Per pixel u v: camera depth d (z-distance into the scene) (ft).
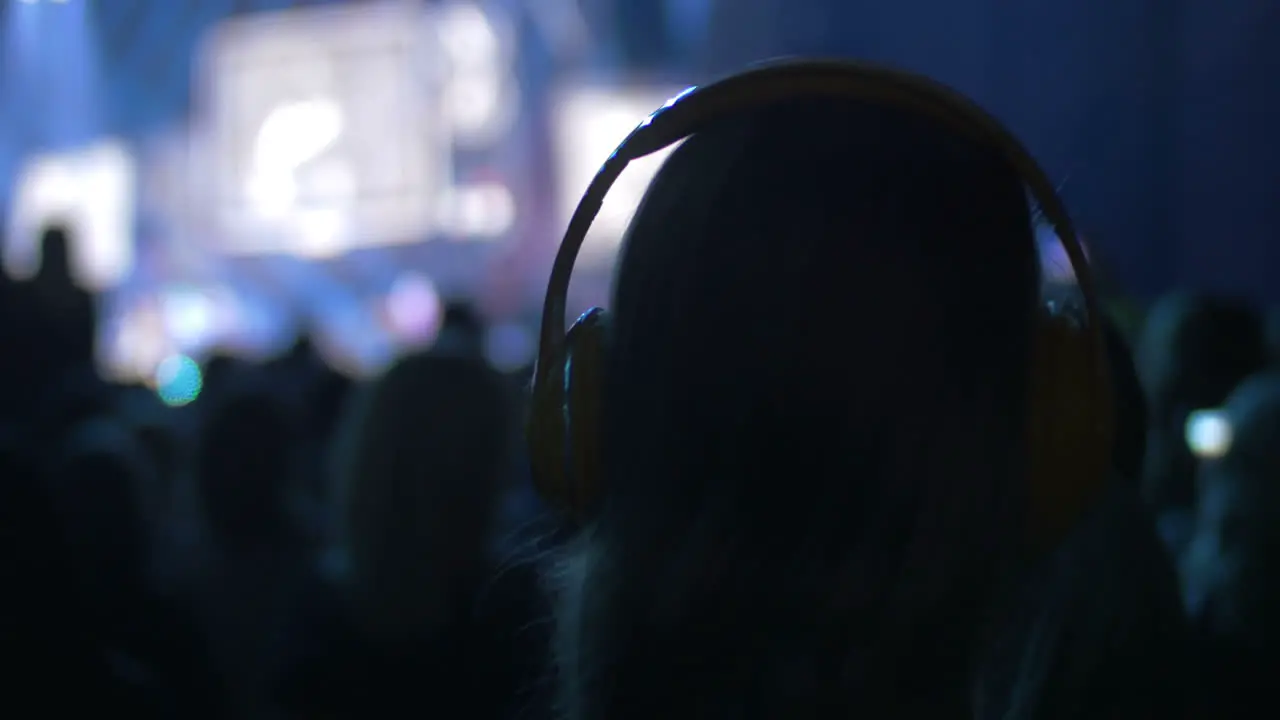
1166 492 8.17
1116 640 3.05
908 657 1.87
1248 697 5.46
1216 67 32.32
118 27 42.47
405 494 6.17
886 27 36.52
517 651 5.26
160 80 42.86
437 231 41.93
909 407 1.88
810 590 1.86
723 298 1.92
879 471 1.87
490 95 41.88
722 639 1.87
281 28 42.39
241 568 8.59
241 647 8.39
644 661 1.90
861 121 1.99
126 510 7.34
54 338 12.60
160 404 14.43
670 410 1.93
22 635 6.18
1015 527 1.96
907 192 1.94
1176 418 8.65
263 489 8.58
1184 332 8.77
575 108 40.86
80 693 6.34
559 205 41.27
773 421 1.88
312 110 42.39
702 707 1.87
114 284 42.16
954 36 35.63
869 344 1.88
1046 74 34.50
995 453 1.93
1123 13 33.47
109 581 7.22
